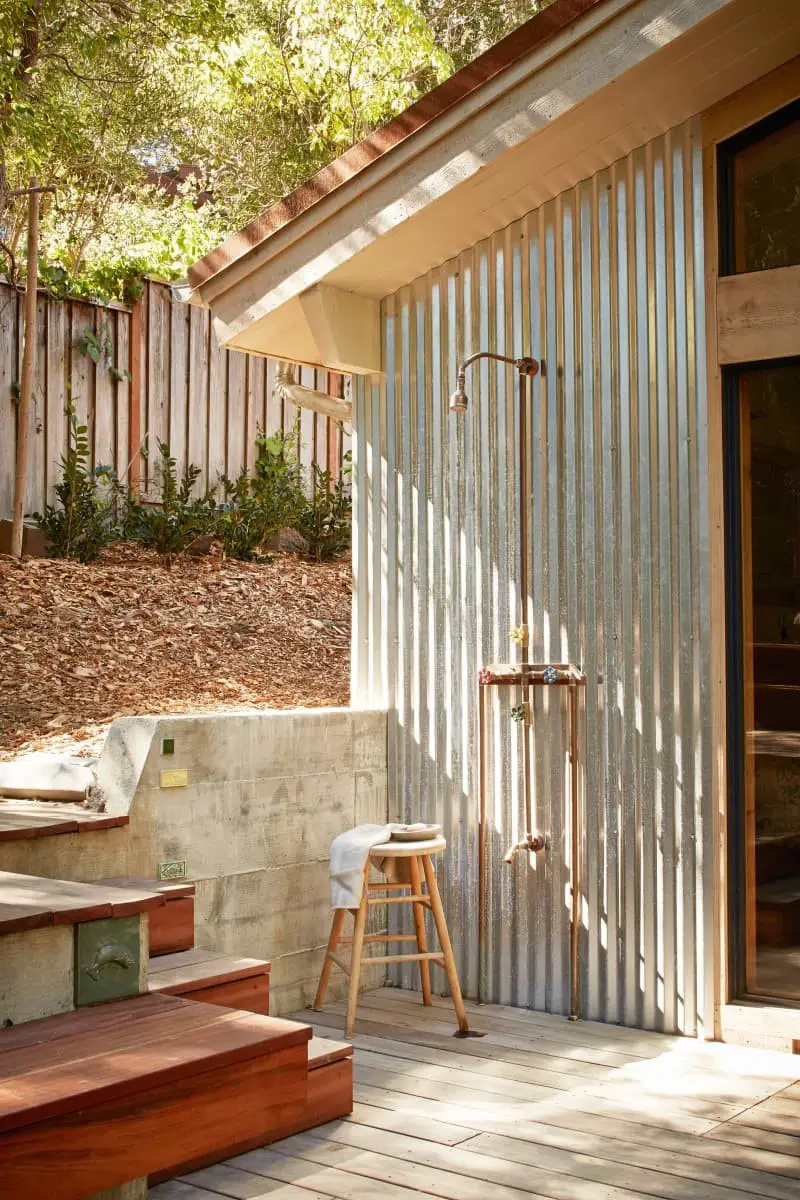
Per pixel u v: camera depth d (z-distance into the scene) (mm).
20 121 7297
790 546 4453
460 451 5230
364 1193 3170
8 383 8242
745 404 4578
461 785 5180
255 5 9742
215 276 5414
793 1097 3883
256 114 10891
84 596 7477
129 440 9086
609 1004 4711
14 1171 2379
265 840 4727
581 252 4859
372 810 5301
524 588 5012
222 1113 2791
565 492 4898
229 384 9734
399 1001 5047
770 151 4520
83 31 8750
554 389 4934
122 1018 3039
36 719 5652
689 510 4578
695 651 4551
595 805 4773
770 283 4422
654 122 4570
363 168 4848
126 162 10711
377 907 5297
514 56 4406
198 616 7625
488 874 5066
